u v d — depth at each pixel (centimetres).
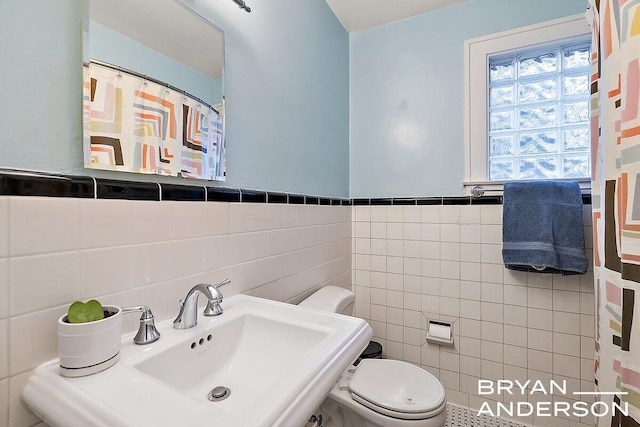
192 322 78
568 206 141
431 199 180
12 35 56
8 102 55
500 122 169
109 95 70
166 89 83
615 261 79
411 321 185
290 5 140
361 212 199
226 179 104
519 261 146
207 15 97
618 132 78
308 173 154
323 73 170
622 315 68
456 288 174
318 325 80
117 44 72
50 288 59
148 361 63
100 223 67
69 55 64
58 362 59
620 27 72
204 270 93
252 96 116
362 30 200
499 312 164
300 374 55
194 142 91
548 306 154
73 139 65
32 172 57
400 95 189
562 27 150
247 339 88
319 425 117
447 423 160
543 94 160
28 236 56
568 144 155
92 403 46
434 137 180
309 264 150
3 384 53
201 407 45
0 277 52
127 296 72
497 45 164
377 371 130
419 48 184
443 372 177
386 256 192
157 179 82
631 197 67
